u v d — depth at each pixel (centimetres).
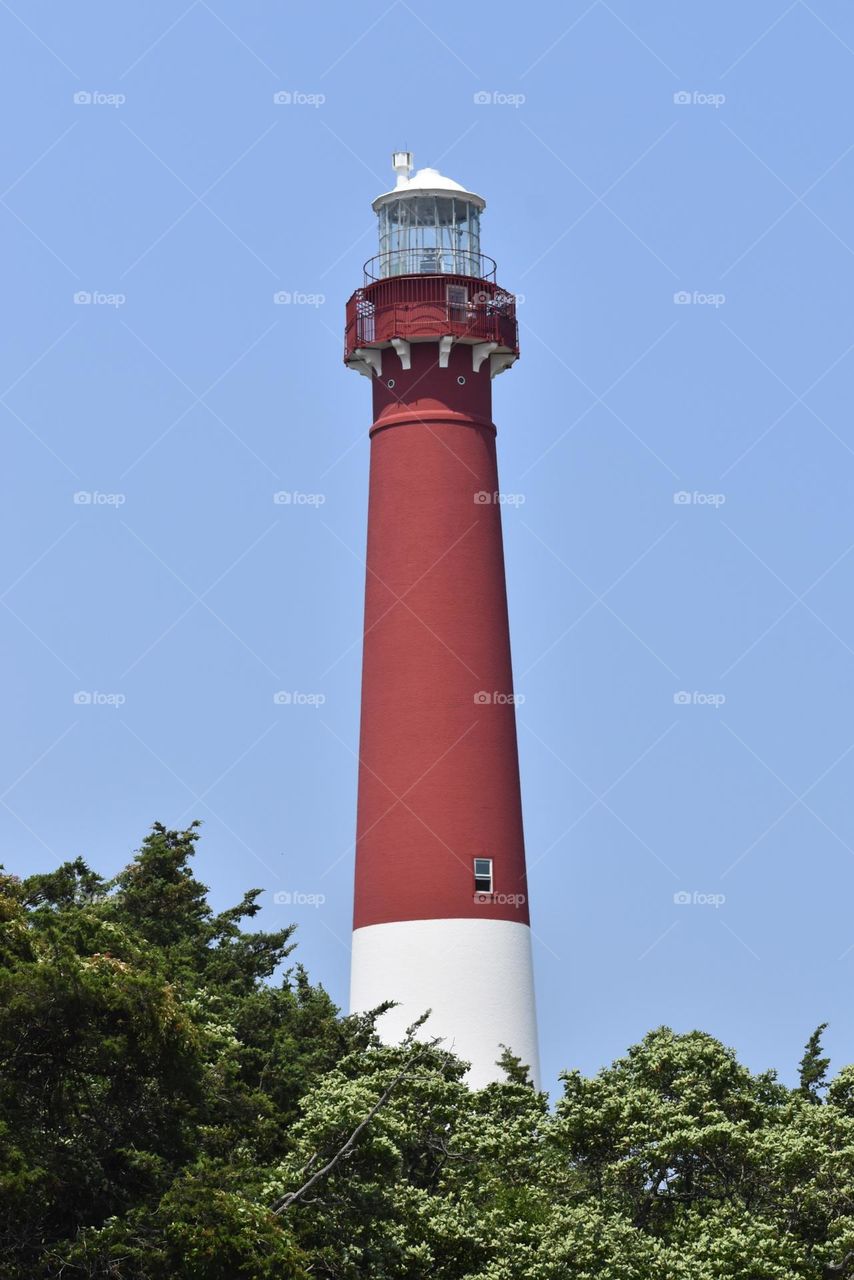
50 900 6794
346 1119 5134
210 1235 4538
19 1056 4834
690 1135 5941
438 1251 5297
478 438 8162
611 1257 5328
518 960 7925
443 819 7888
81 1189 4784
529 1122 6184
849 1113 6794
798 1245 5759
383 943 7888
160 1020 4812
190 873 7112
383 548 8094
